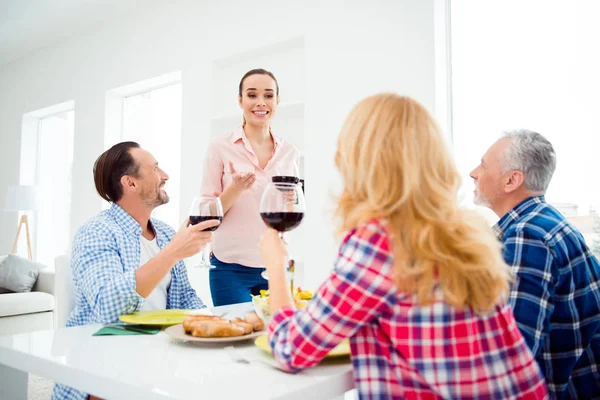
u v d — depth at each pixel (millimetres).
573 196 2527
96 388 805
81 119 5246
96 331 1140
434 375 750
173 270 1629
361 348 804
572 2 2580
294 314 849
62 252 5891
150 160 1557
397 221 771
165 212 4645
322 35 3348
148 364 866
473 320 769
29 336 1079
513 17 2797
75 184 5242
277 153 2346
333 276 787
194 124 4117
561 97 2602
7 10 4738
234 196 2021
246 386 752
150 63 4535
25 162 6180
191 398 692
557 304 1214
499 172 1390
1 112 6512
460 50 2969
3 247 6363
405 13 2973
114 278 1282
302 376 810
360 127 850
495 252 788
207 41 4059
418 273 739
